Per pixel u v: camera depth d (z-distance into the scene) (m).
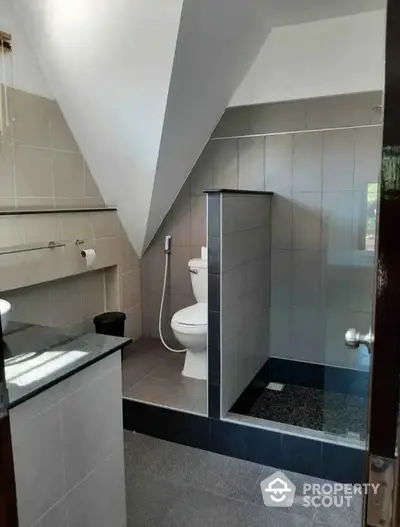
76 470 1.36
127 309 3.52
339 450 2.13
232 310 2.46
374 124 2.71
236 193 2.43
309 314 3.06
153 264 3.62
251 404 2.82
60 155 2.82
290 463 2.24
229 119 3.13
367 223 2.82
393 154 0.56
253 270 2.79
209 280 2.30
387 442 0.61
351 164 2.82
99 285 3.36
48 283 2.87
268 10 2.56
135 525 1.87
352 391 2.50
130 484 2.14
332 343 3.00
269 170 3.06
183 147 2.96
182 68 2.33
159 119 2.54
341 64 2.75
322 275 2.99
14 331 1.71
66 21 2.30
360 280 2.88
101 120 2.71
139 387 2.77
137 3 2.08
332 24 2.73
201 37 2.27
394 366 0.59
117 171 2.99
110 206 3.26
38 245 2.58
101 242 3.14
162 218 3.42
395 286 0.58
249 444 2.32
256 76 2.99
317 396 2.94
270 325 3.18
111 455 1.54
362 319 2.89
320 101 2.85
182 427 2.47
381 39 2.62
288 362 3.16
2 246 2.36
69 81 2.60
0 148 2.40
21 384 1.20
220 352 2.33
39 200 2.68
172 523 1.88
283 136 2.99
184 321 2.78
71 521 1.35
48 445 1.24
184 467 2.27
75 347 1.51
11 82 2.44
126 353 3.37
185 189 3.37
